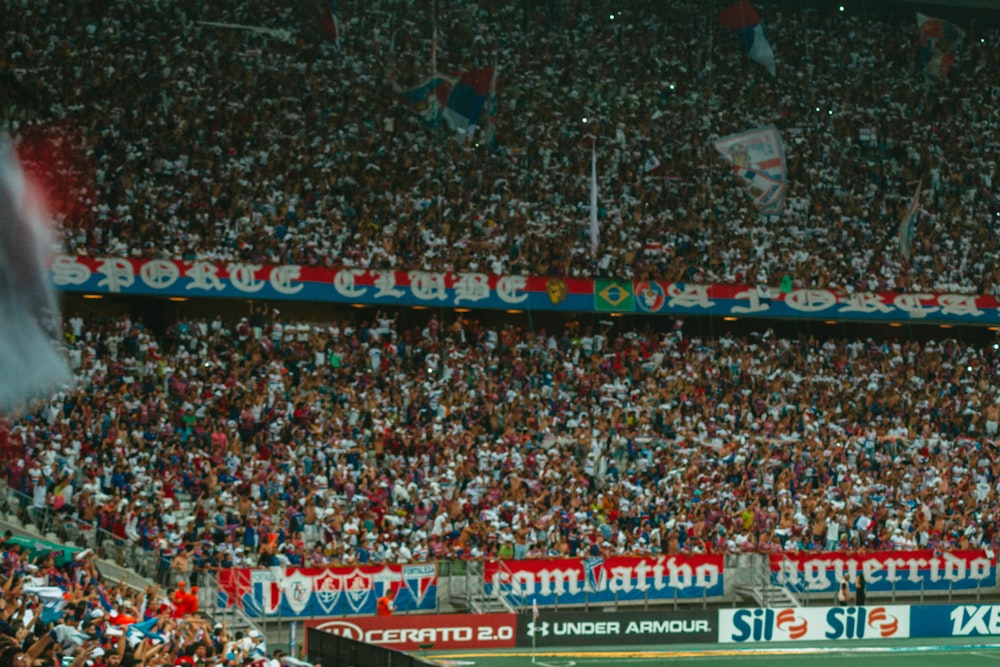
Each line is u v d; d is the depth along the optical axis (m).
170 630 22.20
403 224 50.34
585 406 47.12
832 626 38.72
